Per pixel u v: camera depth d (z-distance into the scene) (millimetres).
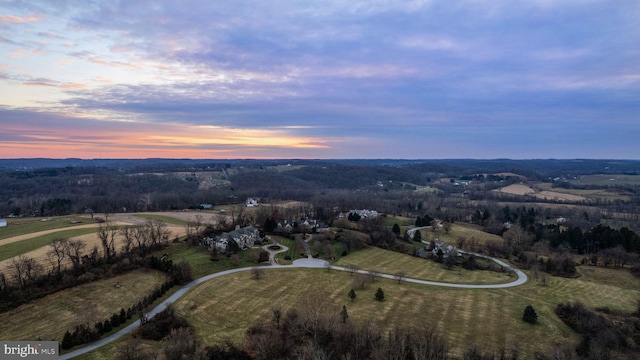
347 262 132500
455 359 69875
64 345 68625
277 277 111750
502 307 95812
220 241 131750
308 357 61156
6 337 70125
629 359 74000
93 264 101188
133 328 77562
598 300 104875
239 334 75625
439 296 102188
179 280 102312
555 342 78438
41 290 85812
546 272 131500
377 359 61656
